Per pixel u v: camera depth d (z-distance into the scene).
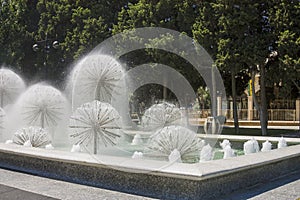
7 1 27.41
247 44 16.55
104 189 6.02
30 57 26.84
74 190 5.91
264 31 17.48
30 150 7.77
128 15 21.52
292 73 15.68
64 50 24.11
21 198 5.39
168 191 5.50
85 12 23.52
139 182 5.82
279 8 16.56
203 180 5.29
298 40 15.57
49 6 25.55
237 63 16.67
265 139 12.27
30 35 26.41
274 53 17.55
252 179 6.45
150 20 19.78
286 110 29.52
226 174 5.72
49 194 5.63
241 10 16.55
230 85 22.70
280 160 7.25
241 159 6.72
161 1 19.61
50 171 7.06
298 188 6.20
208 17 17.50
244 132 20.03
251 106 29.77
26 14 27.09
